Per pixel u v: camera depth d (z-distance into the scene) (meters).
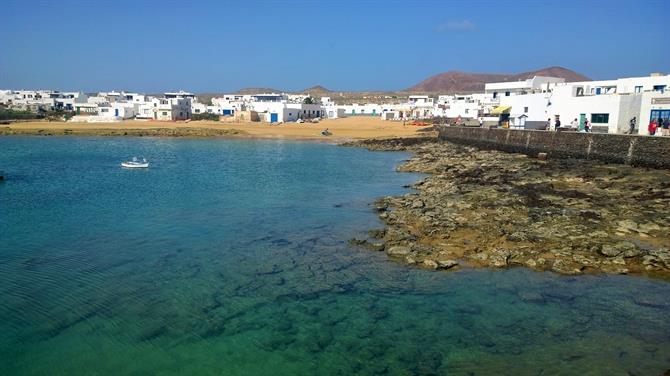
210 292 21.30
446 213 31.94
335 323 18.44
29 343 16.98
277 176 55.78
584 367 15.27
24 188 47.19
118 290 21.47
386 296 20.64
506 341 16.91
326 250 26.75
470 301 19.94
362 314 19.09
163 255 26.17
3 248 27.23
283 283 22.22
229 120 162.00
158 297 20.75
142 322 18.58
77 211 36.66
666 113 55.47
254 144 102.56
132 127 136.50
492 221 29.72
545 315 18.67
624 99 62.03
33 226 32.09
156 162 70.31
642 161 46.12
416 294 20.73
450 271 22.98
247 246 27.73
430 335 17.41
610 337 17.03
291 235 29.84
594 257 23.77
